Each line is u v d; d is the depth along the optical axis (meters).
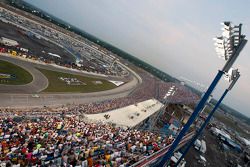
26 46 93.06
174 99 91.06
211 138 92.94
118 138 35.72
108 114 54.31
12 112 35.16
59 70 81.31
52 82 64.69
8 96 43.91
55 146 25.08
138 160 29.78
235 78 19.44
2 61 61.22
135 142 36.88
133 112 63.97
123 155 30.16
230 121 199.38
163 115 80.94
